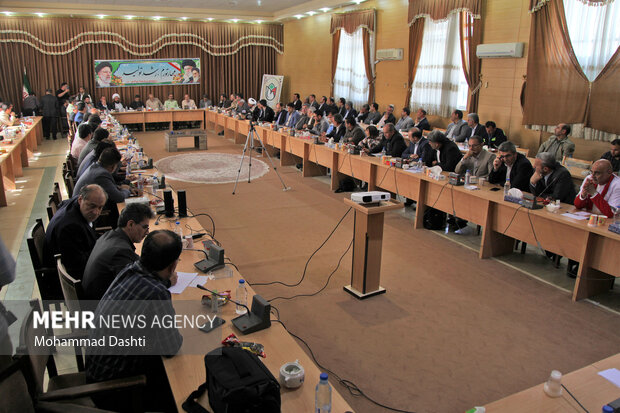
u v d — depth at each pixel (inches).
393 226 226.5
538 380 112.4
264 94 619.8
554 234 160.1
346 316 141.2
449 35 346.6
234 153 416.5
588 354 123.2
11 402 68.5
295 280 165.2
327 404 68.7
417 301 151.1
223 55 603.2
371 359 120.1
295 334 131.0
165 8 533.6
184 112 550.3
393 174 238.1
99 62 542.0
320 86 538.9
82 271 124.5
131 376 78.1
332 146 291.1
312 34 543.2
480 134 303.0
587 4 250.7
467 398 105.9
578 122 262.8
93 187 124.7
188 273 112.6
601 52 249.0
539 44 277.7
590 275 151.8
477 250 196.5
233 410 60.7
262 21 588.7
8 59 504.4
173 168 350.3
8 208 251.8
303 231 216.2
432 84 368.5
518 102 297.1
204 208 251.0
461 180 198.8
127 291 78.9
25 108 496.7
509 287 161.9
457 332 133.3
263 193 282.8
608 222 148.9
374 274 152.8
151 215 106.3
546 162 173.9
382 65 425.7
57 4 488.7
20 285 160.6
